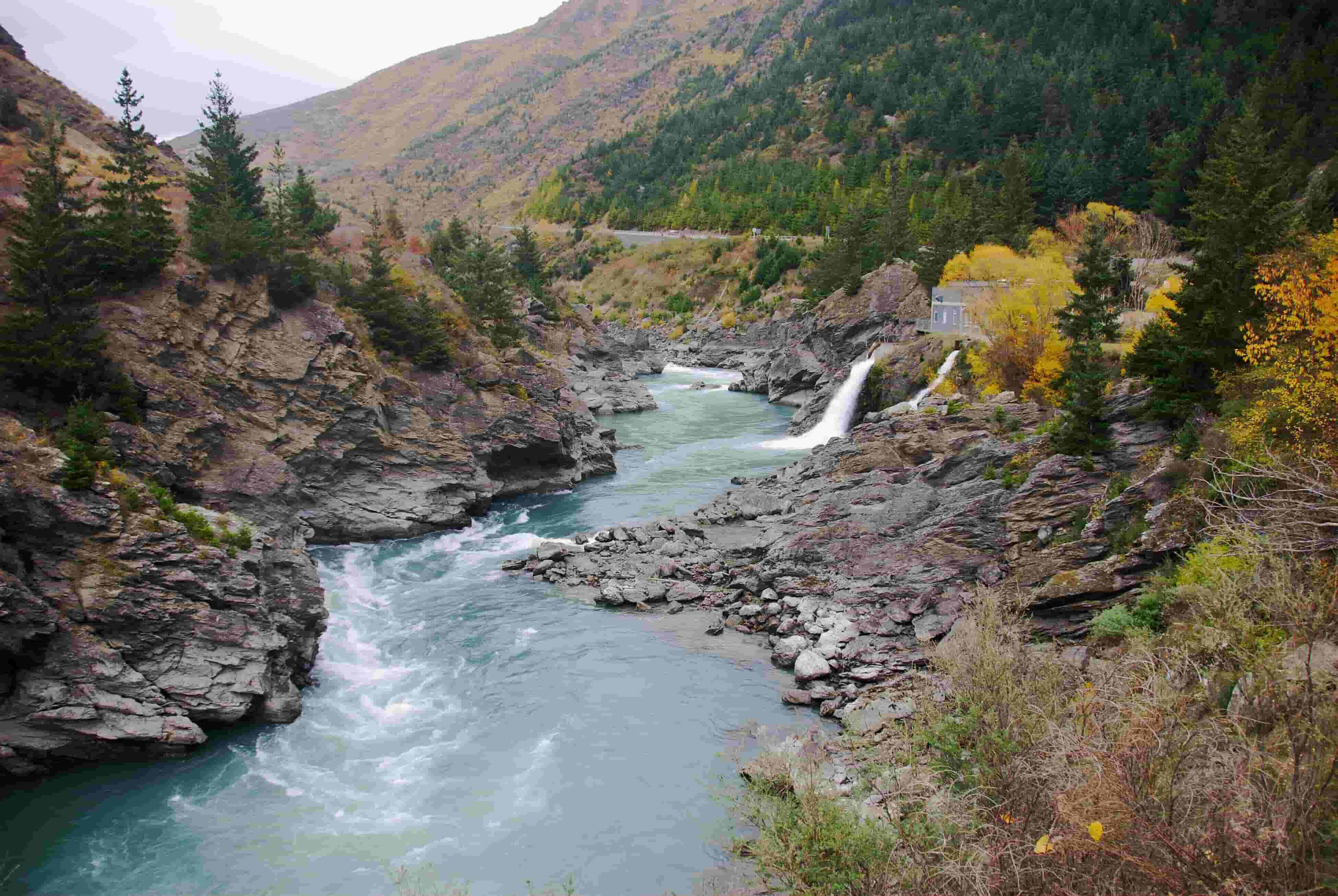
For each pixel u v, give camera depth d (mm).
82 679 29750
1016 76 187375
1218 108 119312
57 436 37688
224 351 51219
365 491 56000
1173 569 30953
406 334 64812
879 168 190375
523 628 41312
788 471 65875
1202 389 37000
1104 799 12734
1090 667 27500
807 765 24469
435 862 24688
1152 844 11969
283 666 34094
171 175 79438
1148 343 39375
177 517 35094
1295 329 27953
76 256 45906
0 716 28547
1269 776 12320
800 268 162000
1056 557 36688
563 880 23828
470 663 37594
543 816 26781
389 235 109875
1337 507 15719
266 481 48344
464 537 56375
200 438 46906
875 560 42875
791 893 16562
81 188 48969
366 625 41562
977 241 109562
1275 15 153125
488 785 28516
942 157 182875
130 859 24844
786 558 44906
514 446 65875
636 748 30594
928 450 53031
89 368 41656
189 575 32625
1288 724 12070
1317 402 24953
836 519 47812
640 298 189875
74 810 27125
